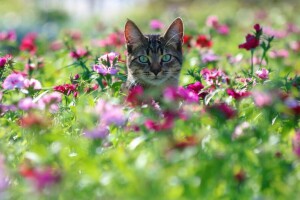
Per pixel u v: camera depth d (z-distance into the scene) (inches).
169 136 196.7
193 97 215.5
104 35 526.9
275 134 216.8
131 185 160.4
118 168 171.9
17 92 258.7
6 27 873.5
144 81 302.2
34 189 157.2
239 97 233.0
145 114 219.5
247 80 270.2
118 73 302.0
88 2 1475.1
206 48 386.0
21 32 827.4
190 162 173.6
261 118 228.1
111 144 209.9
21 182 185.9
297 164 179.9
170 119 198.2
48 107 216.7
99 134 193.2
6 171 181.6
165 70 302.5
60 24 1007.0
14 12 1358.3
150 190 156.9
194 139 180.7
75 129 226.5
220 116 207.2
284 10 864.3
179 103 235.1
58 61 398.6
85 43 482.9
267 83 260.1
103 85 276.8
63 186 165.9
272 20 683.4
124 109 228.7
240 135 189.8
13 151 205.5
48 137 192.9
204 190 165.6
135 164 173.5
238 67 367.6
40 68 354.9
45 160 178.4
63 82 315.9
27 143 211.6
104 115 197.2
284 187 169.2
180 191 159.6
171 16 649.6
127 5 1417.3
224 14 949.2
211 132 195.8
